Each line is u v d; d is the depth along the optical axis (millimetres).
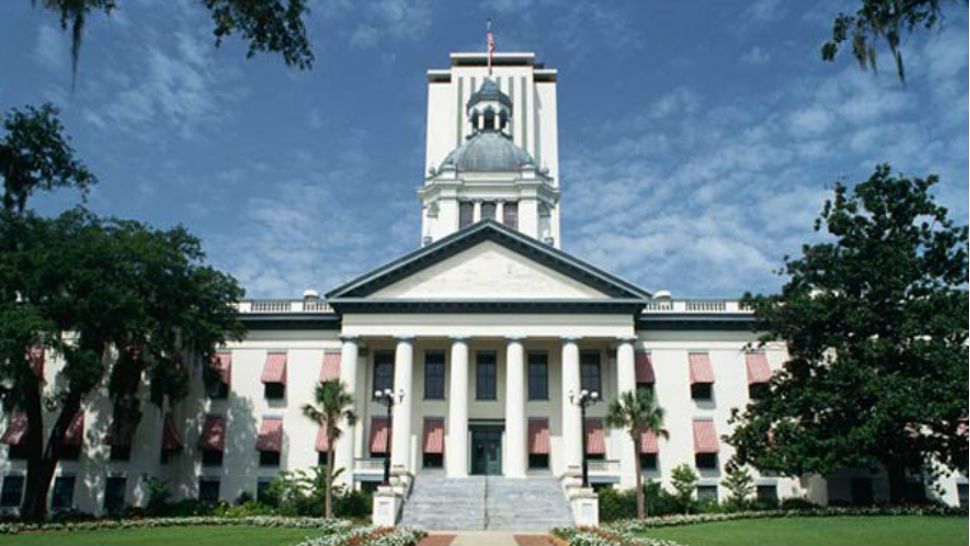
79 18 12609
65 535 30719
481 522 38469
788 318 41062
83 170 25469
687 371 50000
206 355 45000
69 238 39750
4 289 37531
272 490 44719
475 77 81438
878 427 36188
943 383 36000
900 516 35719
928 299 38344
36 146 24031
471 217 62062
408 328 47562
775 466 38969
